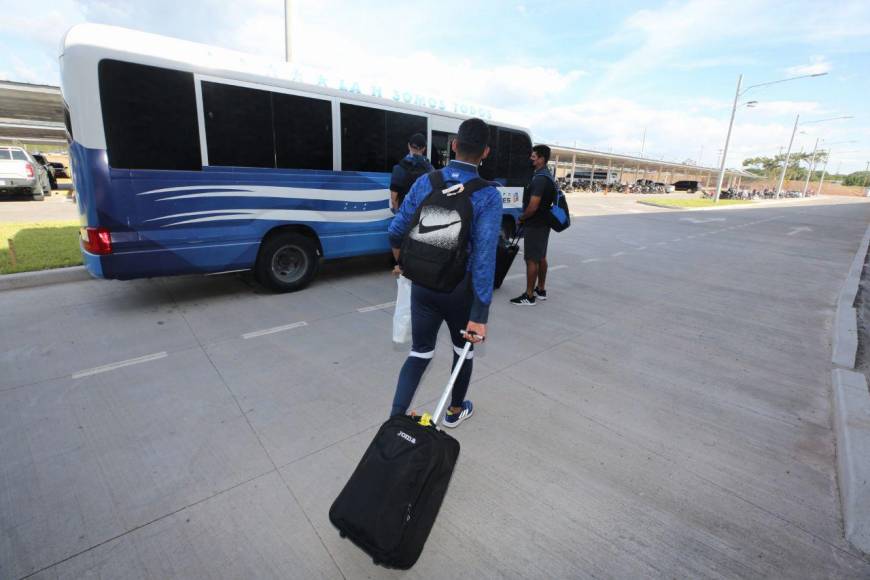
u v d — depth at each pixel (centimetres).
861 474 233
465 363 257
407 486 168
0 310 462
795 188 9038
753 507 224
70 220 1005
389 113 600
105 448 253
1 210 1174
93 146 398
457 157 221
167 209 443
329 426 280
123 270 430
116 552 187
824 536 207
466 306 232
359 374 349
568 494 229
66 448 252
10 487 221
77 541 192
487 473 243
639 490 233
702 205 2858
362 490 172
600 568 188
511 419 295
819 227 1672
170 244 450
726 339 454
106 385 321
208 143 457
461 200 209
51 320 439
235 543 194
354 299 539
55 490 220
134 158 418
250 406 300
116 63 398
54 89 1605
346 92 554
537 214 511
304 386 328
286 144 512
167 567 182
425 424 187
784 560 194
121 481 228
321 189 547
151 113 421
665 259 882
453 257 208
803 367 390
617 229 1352
